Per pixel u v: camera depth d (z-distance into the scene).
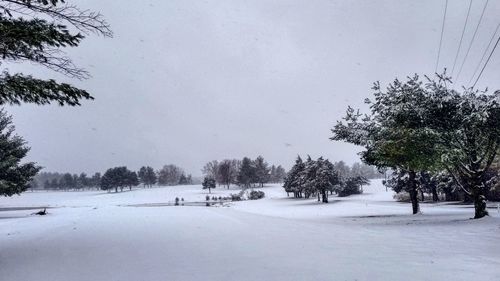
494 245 10.21
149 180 175.75
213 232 13.13
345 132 26.38
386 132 22.56
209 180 135.88
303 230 13.84
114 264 8.28
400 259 8.27
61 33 10.17
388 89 21.73
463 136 19.88
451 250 9.43
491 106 17.77
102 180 149.12
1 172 38.22
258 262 8.12
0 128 40.41
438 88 19.95
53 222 18.44
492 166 44.69
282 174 177.12
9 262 8.73
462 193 57.28
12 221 23.45
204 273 7.26
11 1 9.54
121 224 15.71
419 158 22.05
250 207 62.19
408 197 65.19
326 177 71.19
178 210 24.58
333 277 6.74
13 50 10.13
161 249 9.91
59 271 7.78
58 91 10.15
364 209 43.66
